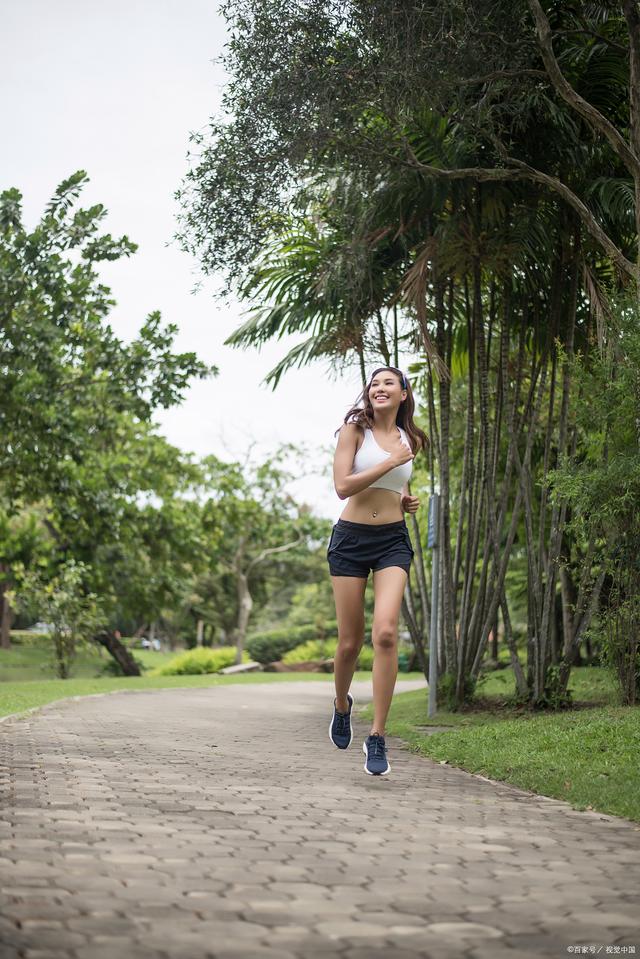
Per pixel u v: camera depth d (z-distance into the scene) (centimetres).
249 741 829
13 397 1712
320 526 4106
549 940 243
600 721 809
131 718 1062
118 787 495
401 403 519
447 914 265
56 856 319
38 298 1669
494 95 950
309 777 577
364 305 1140
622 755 636
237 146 948
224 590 5462
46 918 246
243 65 912
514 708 1073
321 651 3700
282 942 235
